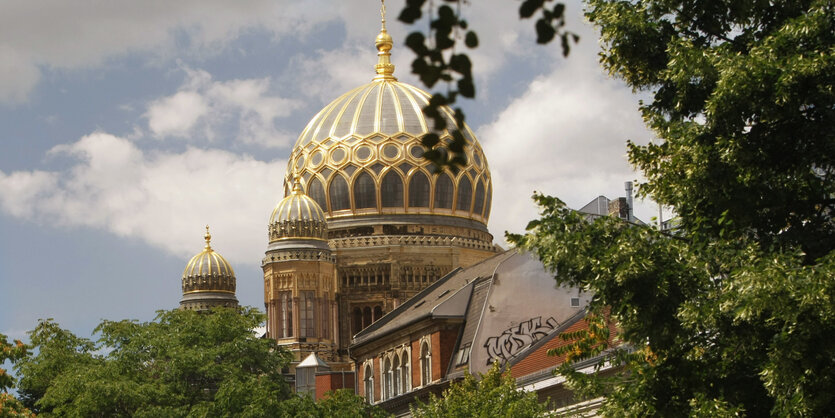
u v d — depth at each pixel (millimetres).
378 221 155875
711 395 33375
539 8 13773
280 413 75062
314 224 152625
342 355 150000
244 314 89062
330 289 151625
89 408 74438
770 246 33281
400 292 153000
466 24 13484
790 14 35219
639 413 33781
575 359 37531
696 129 34000
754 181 33219
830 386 30109
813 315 29969
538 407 57344
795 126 33000
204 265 169250
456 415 59906
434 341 81125
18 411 54750
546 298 75625
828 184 33594
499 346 74812
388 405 88312
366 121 159250
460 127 14727
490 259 94062
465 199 158625
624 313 34031
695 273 33188
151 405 76438
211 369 79688
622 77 37062
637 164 36594
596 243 34875
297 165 161000
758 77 31922
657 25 36375
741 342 31969
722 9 35781
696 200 34344
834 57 31391
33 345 84438
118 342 83812
